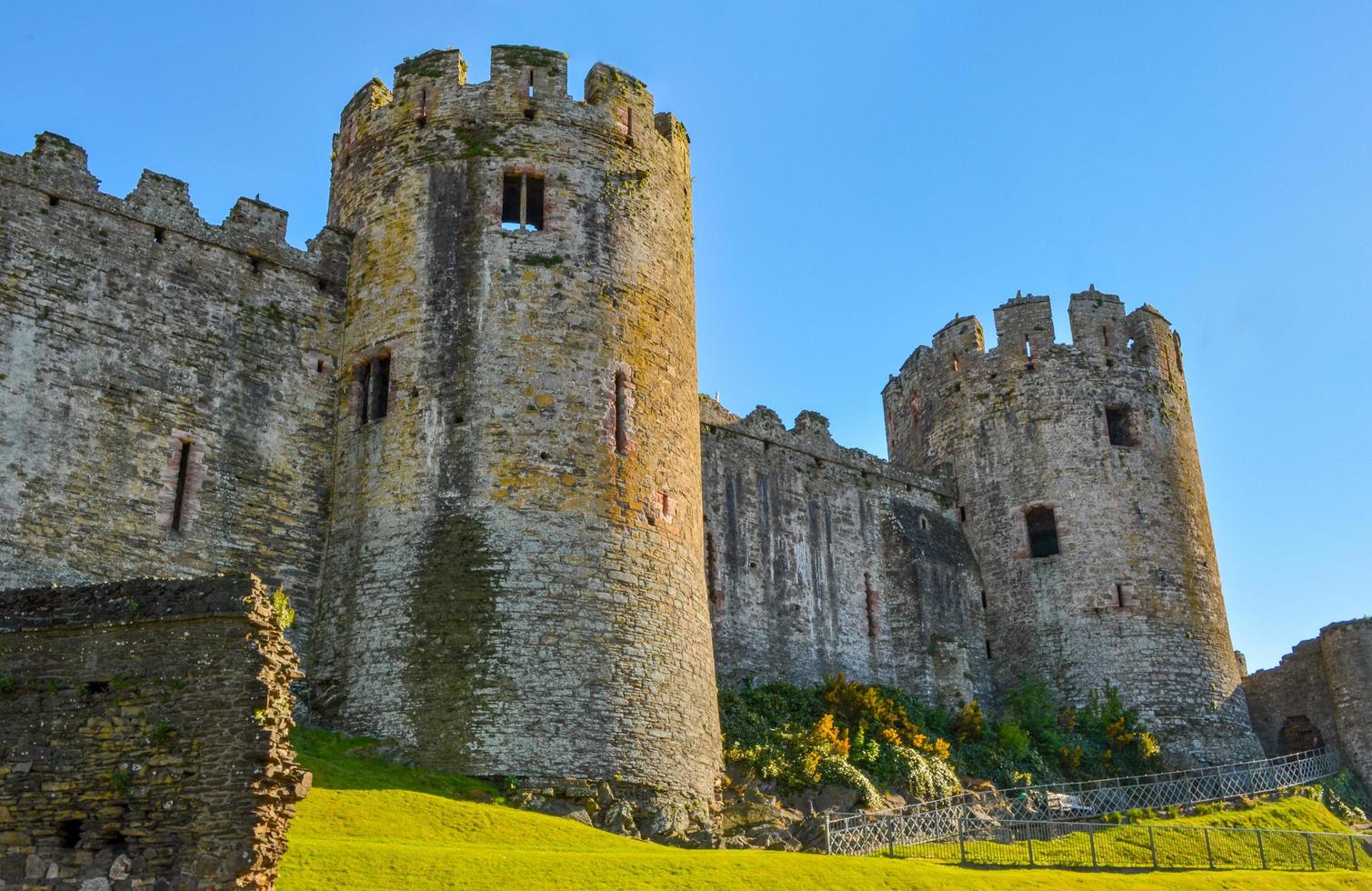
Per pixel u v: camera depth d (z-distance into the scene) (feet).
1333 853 113.80
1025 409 149.07
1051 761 131.13
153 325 96.48
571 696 88.94
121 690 53.67
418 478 95.40
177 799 51.85
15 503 86.48
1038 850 104.17
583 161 105.19
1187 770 131.75
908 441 163.84
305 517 98.94
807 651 130.00
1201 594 143.54
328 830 72.59
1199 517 148.66
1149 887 92.02
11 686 53.83
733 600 125.70
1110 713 135.13
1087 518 142.82
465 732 86.99
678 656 95.09
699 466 105.70
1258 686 150.20
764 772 104.27
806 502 136.98
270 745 52.60
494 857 69.51
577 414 97.09
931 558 142.61
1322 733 144.25
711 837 90.48
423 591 91.81
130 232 97.66
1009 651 142.31
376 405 100.53
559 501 94.17
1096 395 147.84
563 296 100.07
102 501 90.22
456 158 104.37
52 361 90.99
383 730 88.63
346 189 109.70
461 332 98.68
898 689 134.72
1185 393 155.43
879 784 110.52
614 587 93.35
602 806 86.79
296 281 104.42
